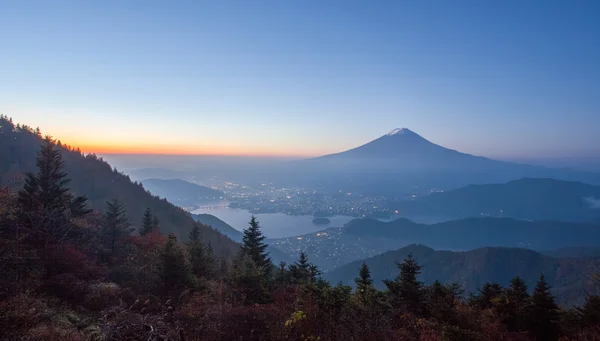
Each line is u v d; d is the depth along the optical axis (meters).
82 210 29.62
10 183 34.38
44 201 25.72
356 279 20.88
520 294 20.47
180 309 11.55
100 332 8.29
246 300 14.66
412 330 11.14
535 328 16.30
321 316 10.39
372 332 9.73
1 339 7.93
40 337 8.21
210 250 37.19
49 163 27.59
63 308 11.30
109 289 13.31
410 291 17.06
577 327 16.16
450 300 16.88
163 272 16.48
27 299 10.16
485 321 14.72
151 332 7.64
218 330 9.45
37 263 14.25
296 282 29.95
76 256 16.00
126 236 29.98
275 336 9.27
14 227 17.22
